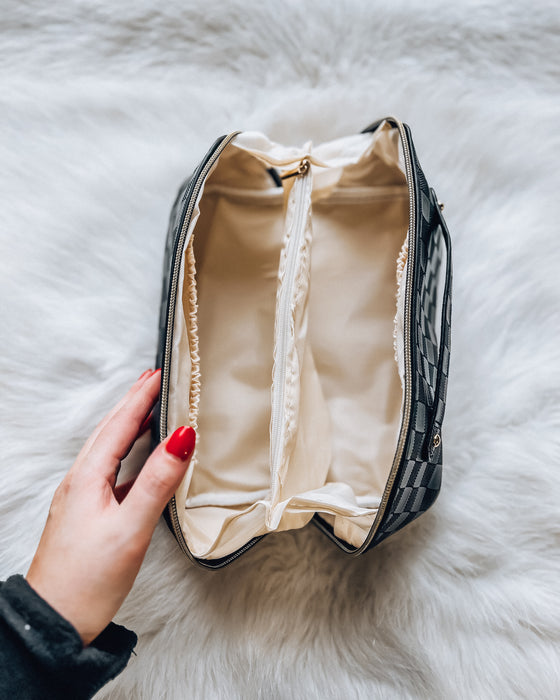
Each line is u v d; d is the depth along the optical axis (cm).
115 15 65
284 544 59
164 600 57
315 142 65
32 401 59
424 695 57
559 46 66
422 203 48
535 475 60
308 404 55
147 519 44
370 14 66
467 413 61
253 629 58
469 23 66
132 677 56
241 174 57
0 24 64
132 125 64
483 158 65
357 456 57
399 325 48
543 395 61
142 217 63
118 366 60
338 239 59
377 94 65
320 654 58
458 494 60
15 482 58
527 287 63
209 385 56
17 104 63
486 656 58
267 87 65
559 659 58
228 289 58
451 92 65
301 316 52
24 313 60
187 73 65
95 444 49
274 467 50
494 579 59
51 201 62
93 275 61
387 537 55
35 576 45
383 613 58
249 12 65
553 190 64
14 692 40
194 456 53
